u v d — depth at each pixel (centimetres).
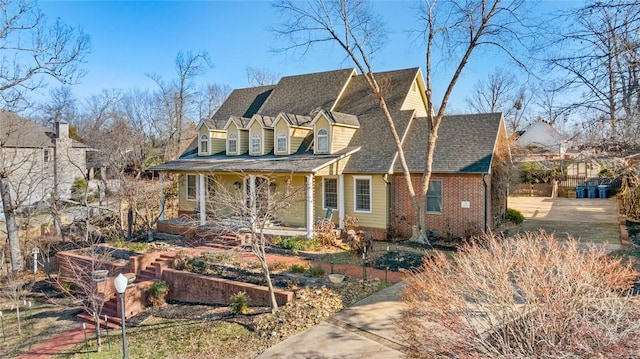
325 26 1948
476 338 602
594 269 655
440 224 2000
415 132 2197
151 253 1889
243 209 1329
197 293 1581
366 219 2077
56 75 2342
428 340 691
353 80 2669
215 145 2698
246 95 3106
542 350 578
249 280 1514
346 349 943
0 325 1576
